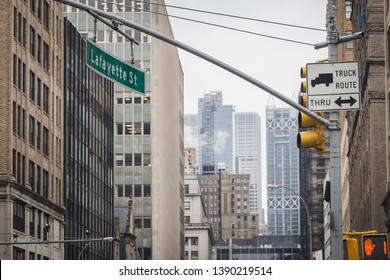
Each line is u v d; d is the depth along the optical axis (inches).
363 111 5462.6
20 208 5378.9
